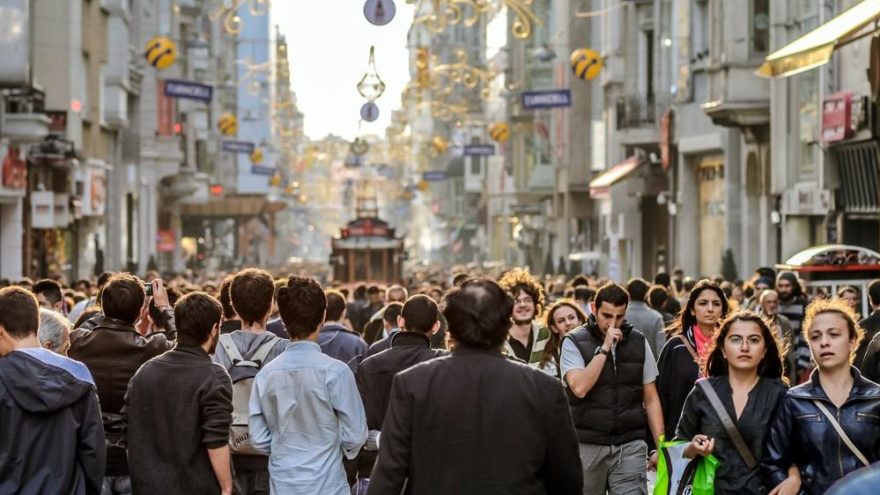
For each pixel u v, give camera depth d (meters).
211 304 19.12
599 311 23.14
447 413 14.21
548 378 14.35
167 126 129.88
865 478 10.50
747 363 17.66
